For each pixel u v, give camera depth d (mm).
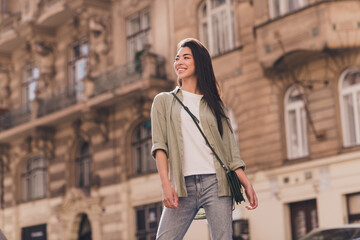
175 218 3252
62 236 25422
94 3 24156
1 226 29156
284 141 18016
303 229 17500
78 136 25484
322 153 16969
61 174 26250
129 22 23641
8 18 28641
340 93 16844
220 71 20016
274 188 18094
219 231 3230
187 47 3473
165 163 3281
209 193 3236
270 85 18484
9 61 29531
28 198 28328
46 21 26516
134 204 22781
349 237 9992
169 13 21844
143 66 21469
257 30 18062
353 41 16391
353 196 16438
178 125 3322
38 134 26484
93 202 23953
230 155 3375
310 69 17484
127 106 23250
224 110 3441
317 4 16562
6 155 29047
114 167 23641
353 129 16547
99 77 23625
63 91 26250
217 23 20375
